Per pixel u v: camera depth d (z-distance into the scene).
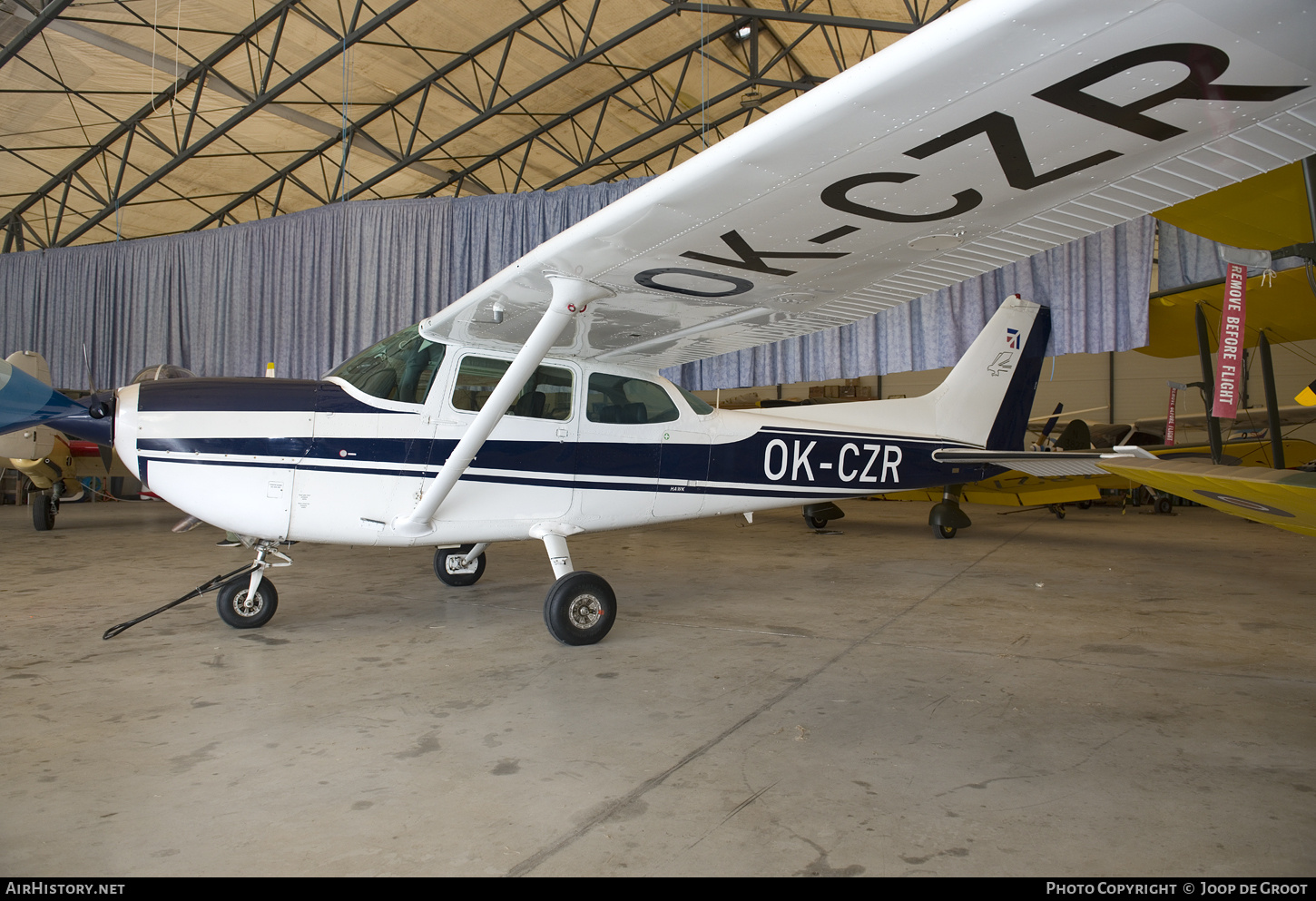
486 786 1.95
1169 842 1.66
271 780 1.97
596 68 12.46
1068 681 2.87
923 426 6.03
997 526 9.15
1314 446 10.38
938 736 2.30
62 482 8.33
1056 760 2.12
